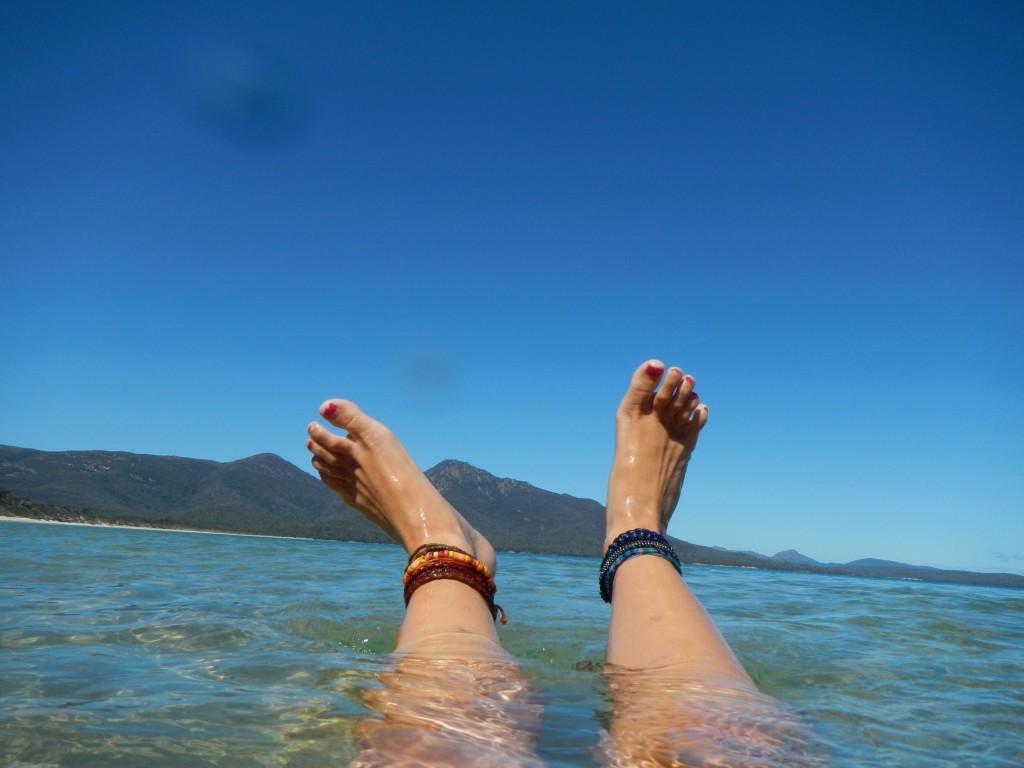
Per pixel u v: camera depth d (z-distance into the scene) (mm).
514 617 1153
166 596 1150
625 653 582
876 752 415
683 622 596
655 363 980
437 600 655
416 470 902
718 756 356
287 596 1264
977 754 440
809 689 676
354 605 1148
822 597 1931
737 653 886
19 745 353
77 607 947
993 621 1380
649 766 337
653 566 684
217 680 503
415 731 377
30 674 520
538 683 491
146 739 365
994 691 691
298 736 370
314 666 556
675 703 446
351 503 921
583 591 1769
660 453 956
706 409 970
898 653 938
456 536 842
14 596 1033
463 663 532
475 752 346
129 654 619
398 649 597
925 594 2203
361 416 926
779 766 354
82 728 382
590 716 416
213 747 353
